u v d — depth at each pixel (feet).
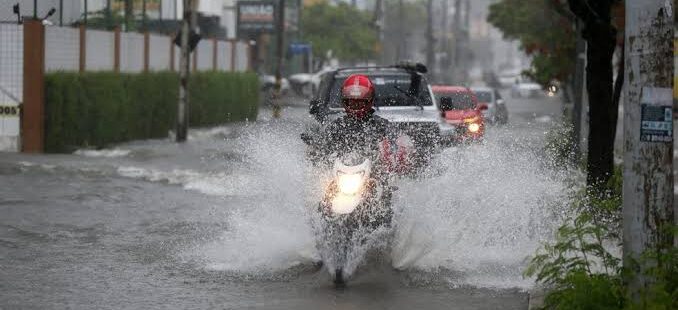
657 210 56.24
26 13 205.16
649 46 56.08
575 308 56.65
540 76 274.57
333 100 126.62
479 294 70.95
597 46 100.37
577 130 175.73
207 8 409.69
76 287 72.18
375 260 77.87
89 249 87.51
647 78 56.13
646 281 55.26
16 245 88.69
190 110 260.62
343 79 130.41
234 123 291.79
